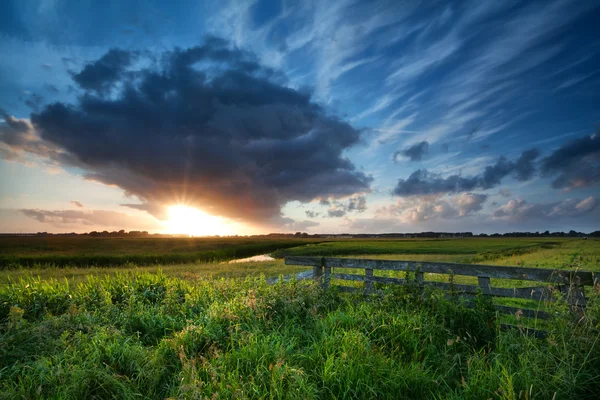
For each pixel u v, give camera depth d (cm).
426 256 3922
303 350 508
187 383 399
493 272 671
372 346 503
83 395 407
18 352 499
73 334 593
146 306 788
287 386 411
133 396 407
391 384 418
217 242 7112
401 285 746
